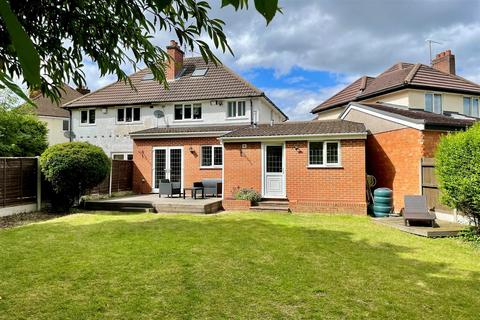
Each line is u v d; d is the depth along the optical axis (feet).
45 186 41.14
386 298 15.47
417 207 32.55
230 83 66.80
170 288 16.21
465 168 26.43
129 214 40.01
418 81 55.26
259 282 17.19
